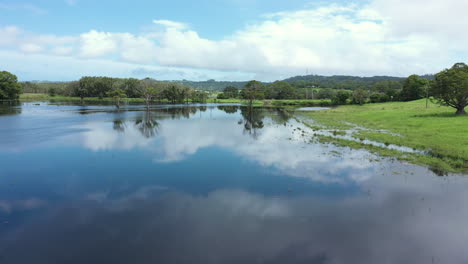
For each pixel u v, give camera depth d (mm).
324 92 167000
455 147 22156
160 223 11609
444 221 11484
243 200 13953
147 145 27688
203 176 17781
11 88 103438
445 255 9289
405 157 20828
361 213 12305
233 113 71562
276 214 12359
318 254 9375
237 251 9586
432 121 35812
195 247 9828
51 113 63469
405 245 9859
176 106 102875
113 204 13586
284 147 26062
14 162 21234
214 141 29766
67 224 11562
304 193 14695
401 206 12953
